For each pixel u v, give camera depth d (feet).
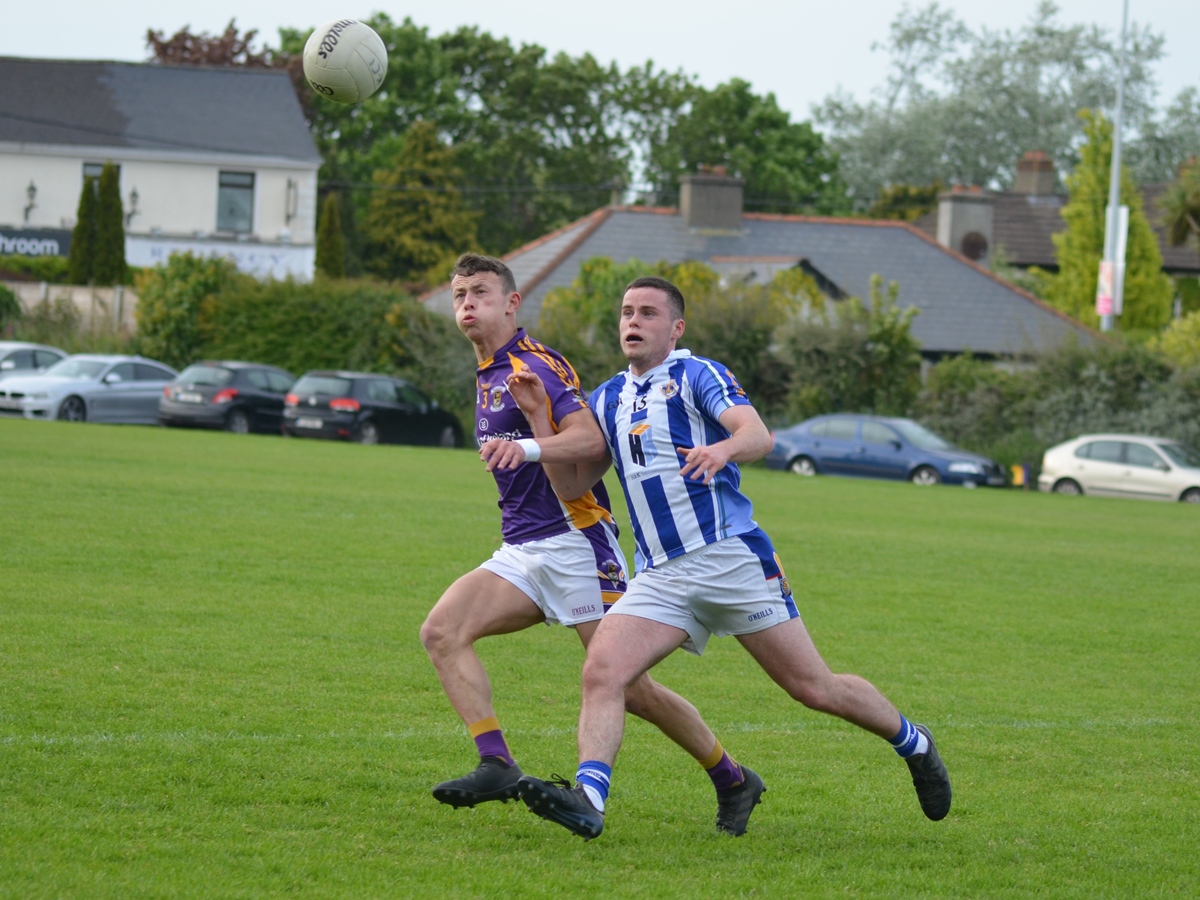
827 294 443.73
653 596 53.72
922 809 59.88
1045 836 58.23
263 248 517.14
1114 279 392.27
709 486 53.36
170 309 396.98
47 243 497.46
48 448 226.79
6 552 117.80
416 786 60.49
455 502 183.73
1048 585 139.64
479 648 95.09
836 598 124.26
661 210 486.79
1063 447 308.40
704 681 88.17
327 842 51.98
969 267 488.85
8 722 65.98
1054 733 77.92
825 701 54.70
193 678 78.23
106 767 59.72
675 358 54.70
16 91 515.50
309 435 322.96
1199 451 331.77
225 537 136.26
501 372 57.93
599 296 366.22
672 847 54.54
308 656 86.28
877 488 267.59
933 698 85.97
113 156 503.61
